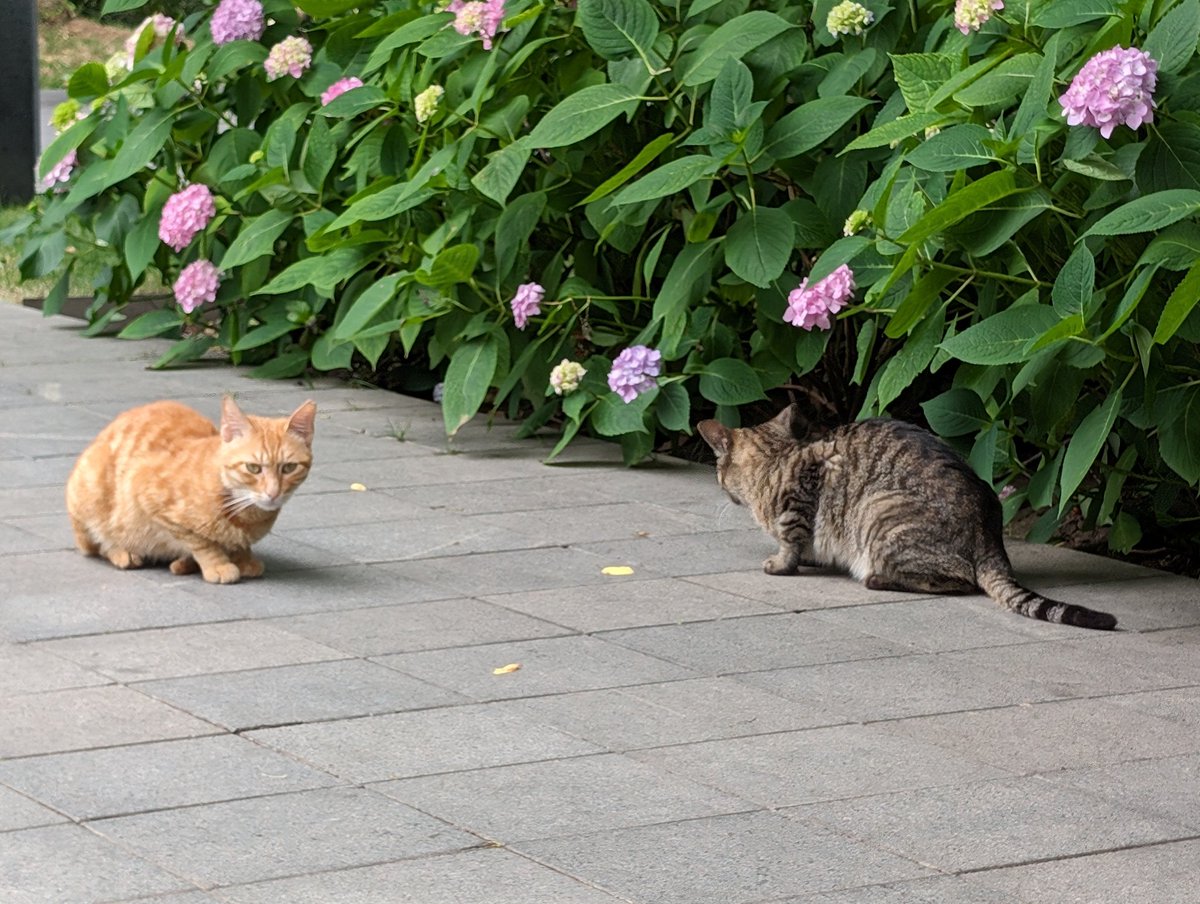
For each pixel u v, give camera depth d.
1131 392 6.75
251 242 10.35
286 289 9.90
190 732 5.11
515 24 9.37
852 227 7.36
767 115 8.76
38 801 4.58
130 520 6.75
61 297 12.52
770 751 5.08
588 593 6.75
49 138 22.86
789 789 4.79
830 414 9.61
